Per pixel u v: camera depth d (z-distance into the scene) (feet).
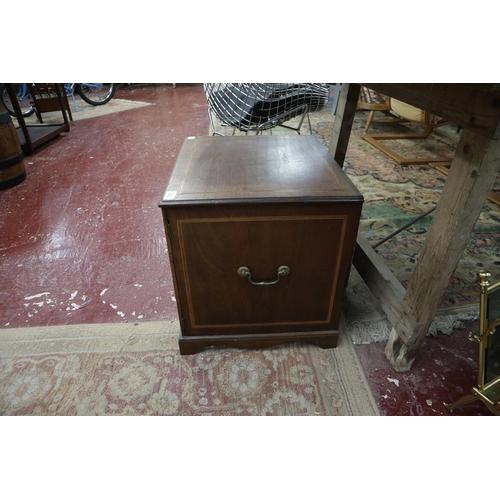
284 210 2.78
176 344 3.67
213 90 6.53
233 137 4.14
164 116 12.46
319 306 3.36
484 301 2.51
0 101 6.66
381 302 3.49
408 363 3.31
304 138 4.13
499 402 2.53
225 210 2.76
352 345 3.65
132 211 6.26
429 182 7.22
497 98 1.97
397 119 11.27
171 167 8.13
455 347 3.61
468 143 2.29
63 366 3.43
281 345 3.65
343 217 2.85
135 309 4.13
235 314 3.37
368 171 7.72
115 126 11.30
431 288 2.74
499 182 7.29
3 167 6.88
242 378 3.32
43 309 4.13
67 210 6.30
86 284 4.52
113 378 3.32
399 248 5.14
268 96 5.65
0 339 3.71
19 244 5.34
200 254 2.97
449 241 2.51
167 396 3.16
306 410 3.04
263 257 3.02
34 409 3.06
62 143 9.72
